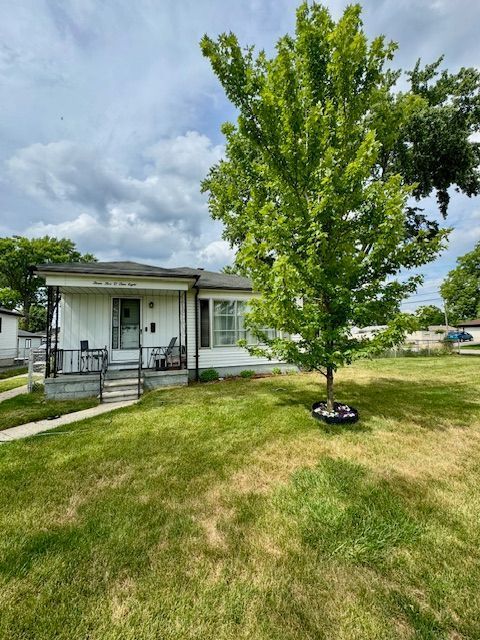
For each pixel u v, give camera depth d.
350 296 4.63
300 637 1.55
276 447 3.99
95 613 1.70
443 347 20.08
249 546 2.19
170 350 9.49
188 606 1.73
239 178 9.66
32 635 1.58
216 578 1.92
